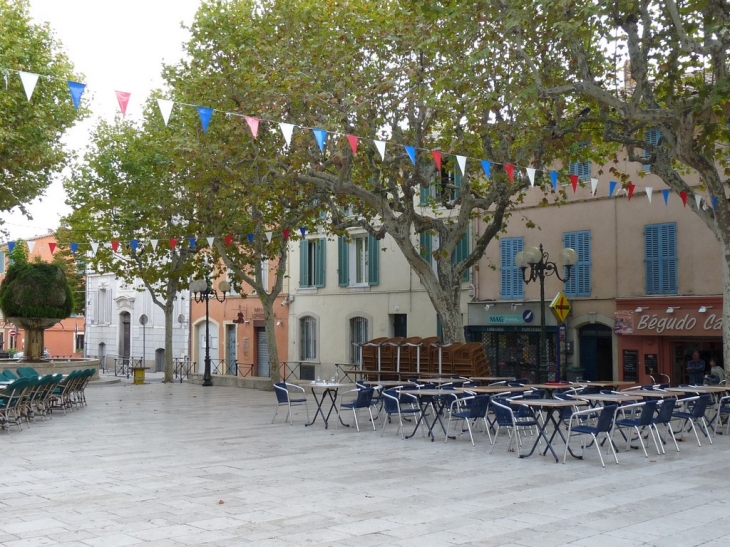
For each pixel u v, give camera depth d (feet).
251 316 109.70
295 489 29.04
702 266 64.69
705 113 43.73
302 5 57.36
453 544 21.34
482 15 49.32
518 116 52.39
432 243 84.12
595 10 41.91
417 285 86.22
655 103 46.96
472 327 80.69
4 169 72.02
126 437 44.55
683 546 21.33
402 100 55.83
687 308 64.85
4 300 85.25
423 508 25.84
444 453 38.45
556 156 54.34
